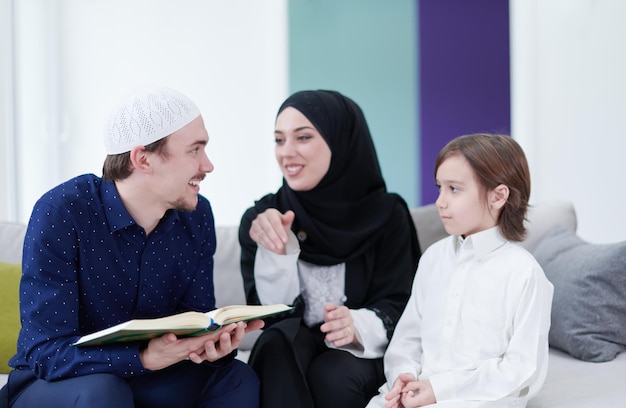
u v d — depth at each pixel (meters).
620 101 3.32
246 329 1.60
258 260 2.01
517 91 4.17
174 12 3.94
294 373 1.74
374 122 4.79
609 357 1.94
